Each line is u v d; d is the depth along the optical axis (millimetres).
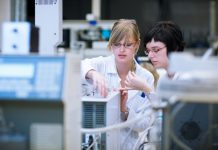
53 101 1159
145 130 1756
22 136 1158
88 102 1672
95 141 1725
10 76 1180
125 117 1861
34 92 1153
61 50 1759
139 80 1843
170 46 1867
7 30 1269
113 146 1750
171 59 1182
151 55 1899
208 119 1451
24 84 1165
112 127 1518
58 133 1188
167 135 1290
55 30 2061
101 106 1670
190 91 1131
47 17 2059
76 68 1303
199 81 1131
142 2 6645
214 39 1323
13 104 1210
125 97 1867
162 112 1358
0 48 1339
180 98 1143
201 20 6617
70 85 1213
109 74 2102
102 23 4582
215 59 1144
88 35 4516
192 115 1458
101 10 6598
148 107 1660
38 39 1354
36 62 1193
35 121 1203
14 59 1207
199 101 1180
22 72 1182
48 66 1183
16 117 1214
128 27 1972
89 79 1880
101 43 4191
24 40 1264
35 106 1201
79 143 1384
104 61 2129
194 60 1150
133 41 1990
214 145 1440
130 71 1989
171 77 1377
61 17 2100
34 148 1191
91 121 1675
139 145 1789
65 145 1187
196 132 1457
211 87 1124
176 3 6664
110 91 1861
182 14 6672
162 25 1891
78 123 1358
